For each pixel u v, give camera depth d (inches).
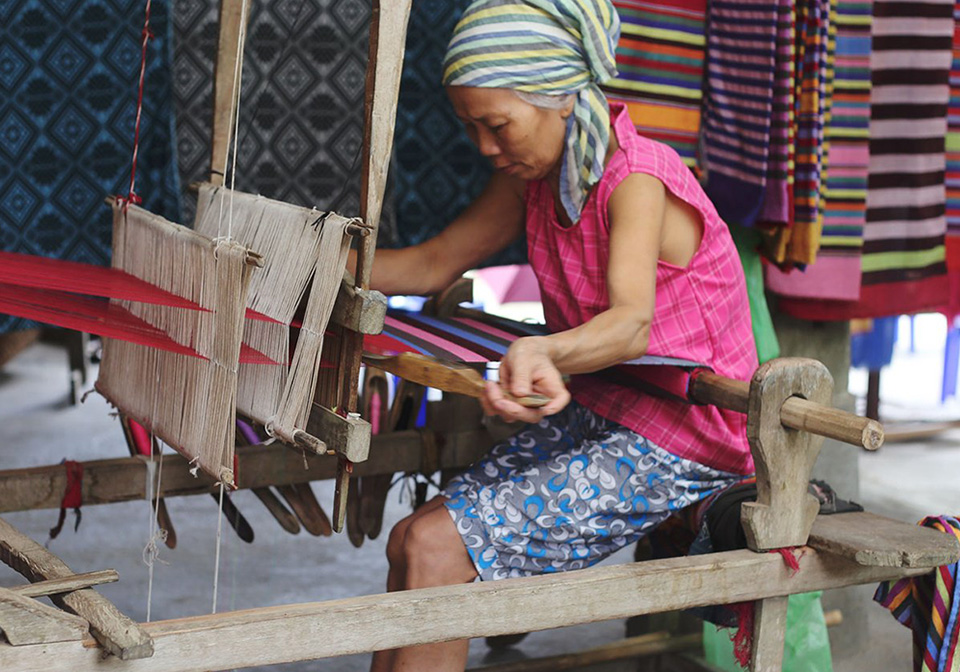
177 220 93.2
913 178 107.5
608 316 68.4
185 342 68.7
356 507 97.5
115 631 52.6
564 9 71.0
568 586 65.2
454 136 99.9
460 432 98.5
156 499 79.0
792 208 94.8
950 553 68.9
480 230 87.4
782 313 110.2
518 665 97.7
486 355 69.3
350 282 61.3
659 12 91.5
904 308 110.1
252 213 72.5
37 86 89.2
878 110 105.5
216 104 85.4
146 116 91.9
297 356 63.1
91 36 89.7
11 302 64.2
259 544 140.0
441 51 98.2
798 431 70.2
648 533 85.4
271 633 57.9
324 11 94.0
